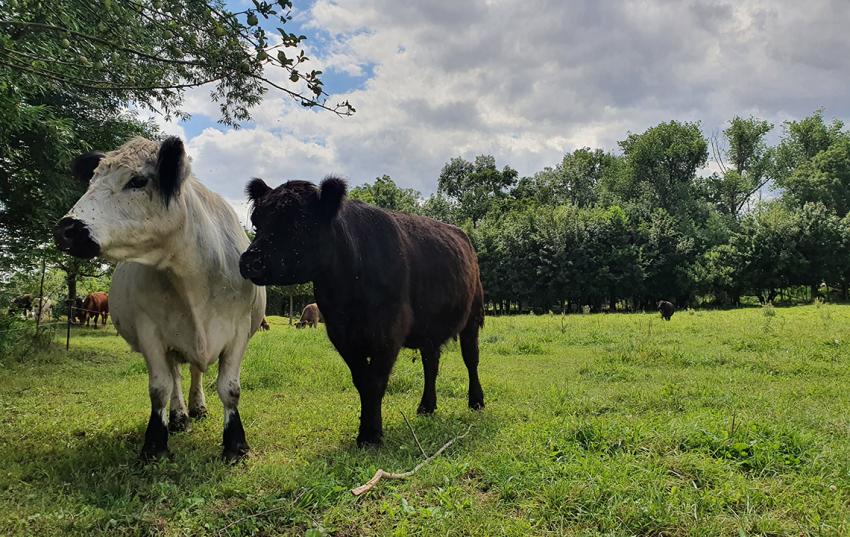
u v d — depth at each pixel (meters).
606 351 12.05
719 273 42.38
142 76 4.11
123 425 5.65
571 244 44.47
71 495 3.79
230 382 4.73
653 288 45.16
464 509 3.47
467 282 6.28
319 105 3.66
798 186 56.62
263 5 3.36
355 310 4.96
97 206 3.75
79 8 3.89
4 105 6.73
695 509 3.28
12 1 3.50
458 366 9.84
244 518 3.39
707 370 9.14
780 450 4.28
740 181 57.34
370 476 3.93
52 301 16.70
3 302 9.69
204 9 3.47
